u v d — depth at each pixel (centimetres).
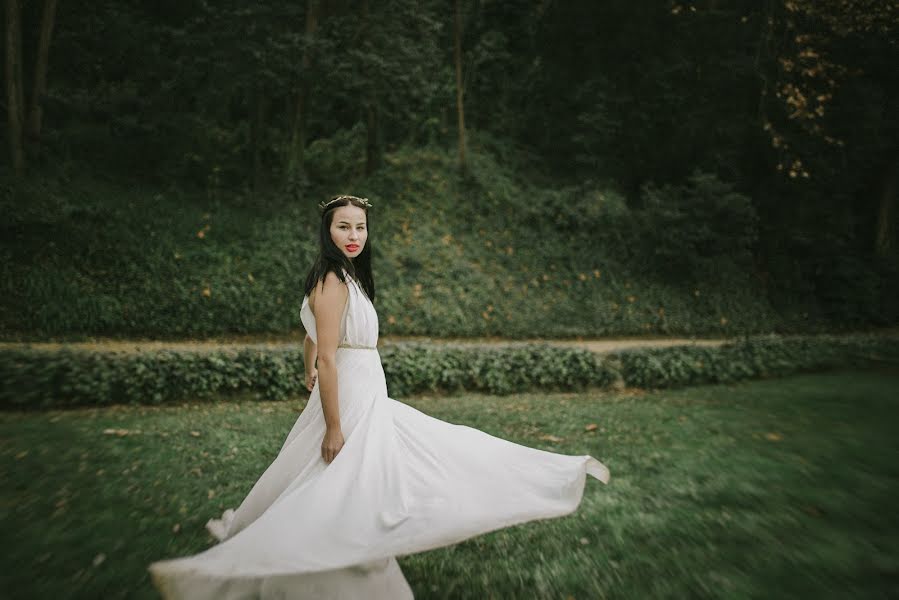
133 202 1554
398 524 199
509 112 2386
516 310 1652
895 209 2352
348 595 201
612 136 2233
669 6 2136
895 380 937
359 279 241
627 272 1900
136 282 1306
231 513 286
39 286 1203
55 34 1697
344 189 1888
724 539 316
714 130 2184
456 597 254
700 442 542
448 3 2206
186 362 734
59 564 275
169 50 1755
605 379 931
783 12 1670
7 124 1539
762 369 991
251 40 1725
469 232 1867
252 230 1578
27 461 439
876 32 1822
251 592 212
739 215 1938
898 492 391
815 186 2191
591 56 2267
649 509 363
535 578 271
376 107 1850
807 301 2142
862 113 2009
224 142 1941
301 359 796
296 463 224
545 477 224
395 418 226
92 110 1659
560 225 1969
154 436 531
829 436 557
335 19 1734
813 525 335
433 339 1495
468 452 223
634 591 261
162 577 177
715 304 1902
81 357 690
